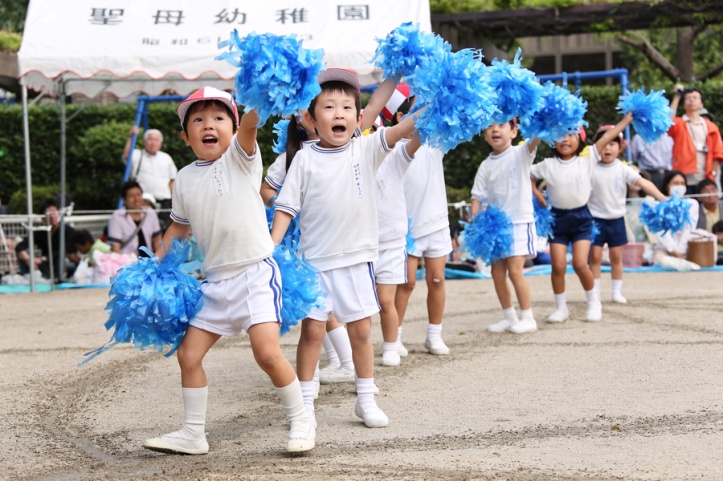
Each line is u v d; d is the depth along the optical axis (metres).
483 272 17.25
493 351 9.71
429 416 6.94
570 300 13.73
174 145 25.05
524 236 10.88
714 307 12.43
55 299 15.62
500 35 25.78
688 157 18.75
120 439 6.58
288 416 6.04
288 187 6.62
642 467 5.44
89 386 8.50
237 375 8.79
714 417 6.63
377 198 8.55
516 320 11.11
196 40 15.48
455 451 5.95
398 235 8.68
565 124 9.64
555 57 38.34
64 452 6.25
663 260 17.30
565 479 5.24
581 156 11.80
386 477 5.36
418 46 6.73
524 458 5.72
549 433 6.34
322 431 6.59
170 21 15.73
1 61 26.23
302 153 6.69
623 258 17.61
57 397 8.06
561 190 11.63
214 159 6.14
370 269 6.75
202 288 6.07
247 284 5.92
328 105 6.52
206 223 5.99
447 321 12.03
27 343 10.98
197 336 6.02
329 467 5.63
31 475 5.69
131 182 18.06
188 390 6.05
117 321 5.96
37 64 15.36
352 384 8.35
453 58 6.32
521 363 8.97
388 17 15.46
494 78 8.00
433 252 9.55
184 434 6.05
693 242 17.20
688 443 5.97
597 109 23.33
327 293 6.60
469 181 23.84
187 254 6.16
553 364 8.85
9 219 17.22
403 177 9.38
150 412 7.41
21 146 24.98
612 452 5.80
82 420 7.20
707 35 32.97
